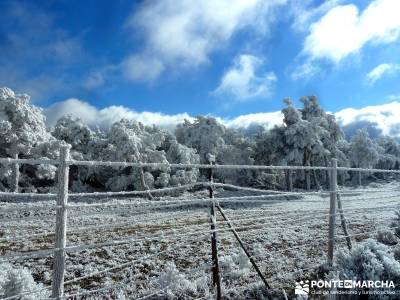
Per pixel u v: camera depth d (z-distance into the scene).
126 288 5.67
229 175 50.34
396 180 68.69
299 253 7.49
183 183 39.53
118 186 39.47
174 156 45.62
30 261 7.94
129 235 10.85
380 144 92.19
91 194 3.91
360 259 5.14
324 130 54.34
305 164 52.25
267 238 9.46
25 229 12.75
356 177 69.19
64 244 3.66
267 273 6.18
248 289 5.37
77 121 46.84
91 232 11.55
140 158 40.06
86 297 5.39
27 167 35.81
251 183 51.12
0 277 4.51
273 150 52.12
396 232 8.62
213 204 5.19
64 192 3.65
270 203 26.28
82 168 42.44
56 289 3.60
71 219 14.94
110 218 15.48
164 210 20.02
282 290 5.07
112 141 41.62
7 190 33.53
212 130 53.97
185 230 10.70
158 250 8.72
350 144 71.81
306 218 7.08
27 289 4.54
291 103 52.22
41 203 22.73
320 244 8.48
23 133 32.94
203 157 53.53
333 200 6.83
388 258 5.03
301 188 55.34
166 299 5.05
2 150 33.75
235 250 8.26
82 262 7.88
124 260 7.98
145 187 38.22
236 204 26.00
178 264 7.39
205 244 9.05
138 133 45.31
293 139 49.41
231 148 52.62
